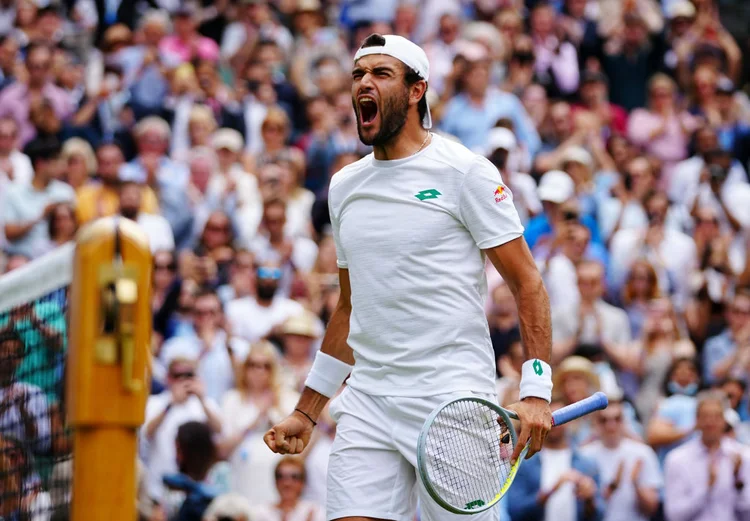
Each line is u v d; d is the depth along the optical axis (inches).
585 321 539.2
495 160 631.8
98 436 195.2
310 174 676.7
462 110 693.9
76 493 195.8
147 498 398.3
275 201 587.5
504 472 227.3
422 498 226.7
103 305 195.2
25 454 226.5
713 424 453.1
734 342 558.3
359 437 227.9
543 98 751.1
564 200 599.8
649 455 456.8
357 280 228.1
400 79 224.4
